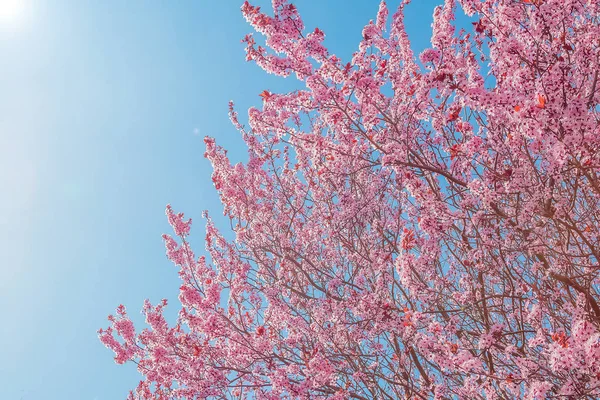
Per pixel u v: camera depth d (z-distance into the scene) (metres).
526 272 5.71
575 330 3.58
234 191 8.12
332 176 7.09
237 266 7.21
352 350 6.57
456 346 4.68
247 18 5.62
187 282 7.54
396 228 6.99
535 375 4.26
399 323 5.37
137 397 7.81
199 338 7.21
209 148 8.44
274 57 5.61
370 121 6.20
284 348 6.98
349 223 7.18
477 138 5.33
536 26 4.61
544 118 3.94
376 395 6.19
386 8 6.80
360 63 6.42
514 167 5.04
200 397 6.20
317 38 5.64
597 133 4.24
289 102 6.08
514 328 6.43
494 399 4.80
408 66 6.55
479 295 6.21
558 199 5.01
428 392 6.04
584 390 3.80
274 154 8.11
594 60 4.71
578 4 4.67
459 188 5.97
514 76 4.50
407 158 5.81
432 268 6.00
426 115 5.93
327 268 7.79
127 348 7.46
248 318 7.54
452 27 5.66
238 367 6.71
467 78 4.91
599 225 5.42
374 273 6.83
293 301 7.73
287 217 8.22
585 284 5.21
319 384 5.77
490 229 5.28
